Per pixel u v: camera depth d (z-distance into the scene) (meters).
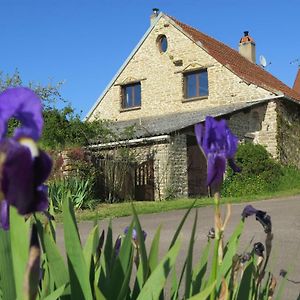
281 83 30.83
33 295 1.22
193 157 24.02
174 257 1.90
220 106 25.66
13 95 1.07
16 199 0.95
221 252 2.14
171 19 27.84
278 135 24.61
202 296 1.69
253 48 32.19
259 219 2.46
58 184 14.62
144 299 1.85
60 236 9.12
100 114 30.02
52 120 21.61
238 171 1.78
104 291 2.09
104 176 19.00
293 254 7.86
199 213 13.87
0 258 1.81
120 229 10.77
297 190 21.17
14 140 0.98
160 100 27.86
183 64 27.16
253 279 2.52
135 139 21.52
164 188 20.84
